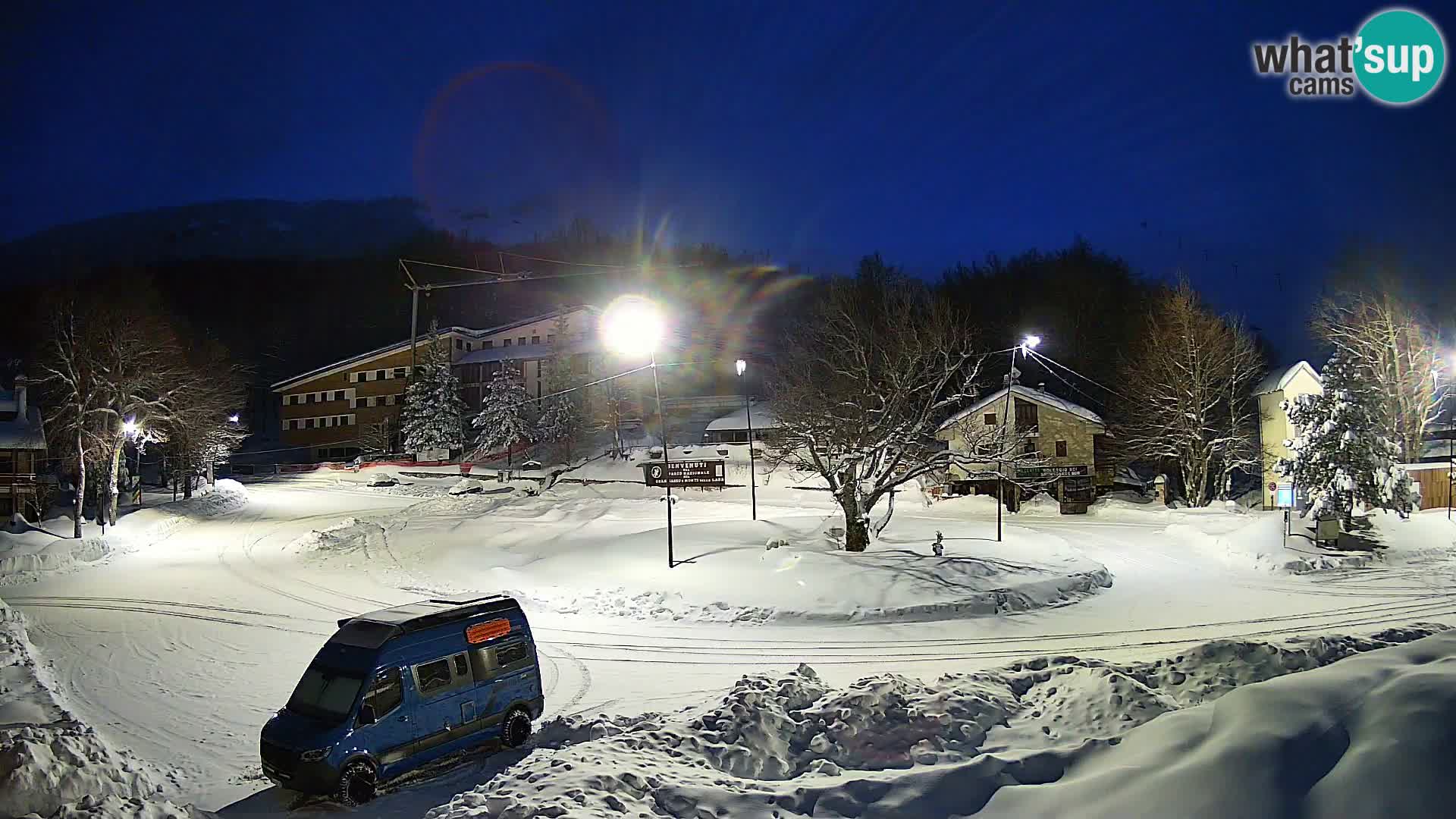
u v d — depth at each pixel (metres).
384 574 35.03
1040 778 7.94
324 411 95.94
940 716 9.88
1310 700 7.89
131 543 43.12
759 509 53.31
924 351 35.22
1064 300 82.50
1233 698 8.27
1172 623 23.45
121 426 48.66
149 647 22.44
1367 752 7.07
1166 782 7.26
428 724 12.66
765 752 9.52
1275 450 55.00
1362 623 22.69
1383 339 50.00
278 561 38.50
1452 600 25.70
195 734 15.37
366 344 132.00
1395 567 32.00
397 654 12.59
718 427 73.56
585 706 16.61
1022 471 55.50
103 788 10.37
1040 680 11.39
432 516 51.41
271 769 11.75
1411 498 35.66
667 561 31.34
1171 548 39.62
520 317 133.62
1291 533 36.53
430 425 80.69
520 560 35.84
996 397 61.41
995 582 27.72
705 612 25.81
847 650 21.28
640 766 8.50
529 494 60.31
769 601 26.17
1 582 33.34
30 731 10.62
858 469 34.16
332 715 11.94
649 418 84.25
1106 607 26.33
